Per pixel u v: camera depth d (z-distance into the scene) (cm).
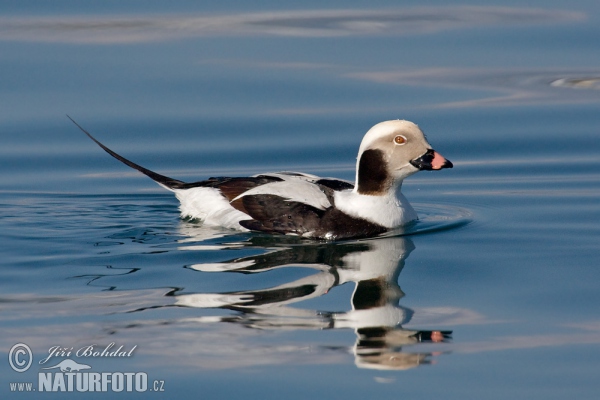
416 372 919
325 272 1218
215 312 1072
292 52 2252
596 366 928
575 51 2242
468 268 1235
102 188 1720
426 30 2391
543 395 873
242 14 2483
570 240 1358
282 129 1953
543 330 1019
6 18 2419
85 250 1325
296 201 1391
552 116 2027
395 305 1098
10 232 1425
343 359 946
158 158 1859
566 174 1773
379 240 1368
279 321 1044
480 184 1742
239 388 885
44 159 1853
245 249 1317
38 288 1165
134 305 1098
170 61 2191
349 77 2131
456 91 2091
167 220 1503
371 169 1384
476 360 945
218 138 1914
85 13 2450
